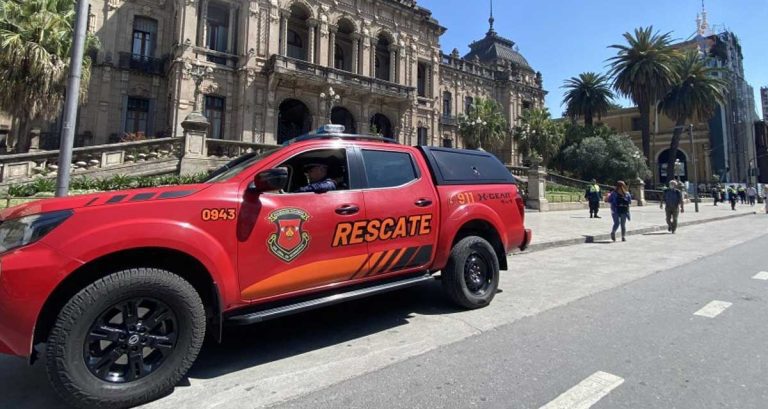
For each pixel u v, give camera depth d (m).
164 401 2.92
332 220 3.81
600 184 34.66
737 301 5.41
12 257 2.57
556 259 8.84
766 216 23.62
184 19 24.11
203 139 15.16
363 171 4.24
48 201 2.93
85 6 6.46
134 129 25.58
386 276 4.27
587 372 3.30
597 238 12.20
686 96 39.72
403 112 32.09
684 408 2.76
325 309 5.14
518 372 3.32
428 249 4.60
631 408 2.77
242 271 3.30
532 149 39.84
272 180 3.24
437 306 5.23
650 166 38.69
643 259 8.79
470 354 3.69
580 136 40.28
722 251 9.91
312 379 3.25
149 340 2.93
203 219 3.16
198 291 3.37
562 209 24.09
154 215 2.99
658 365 3.44
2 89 14.48
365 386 3.11
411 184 4.58
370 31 31.73
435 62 36.72
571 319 4.67
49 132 23.09
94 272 2.92
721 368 3.38
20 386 3.16
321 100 27.56
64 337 2.62
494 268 5.28
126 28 25.53
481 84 44.00
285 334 4.29
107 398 2.72
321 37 28.89
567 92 44.53
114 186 12.56
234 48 25.94
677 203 14.16
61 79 15.44
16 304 2.51
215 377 3.30
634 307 5.14
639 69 36.59
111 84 24.83
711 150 53.03
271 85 25.77
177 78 23.66
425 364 3.49
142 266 3.07
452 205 4.88
